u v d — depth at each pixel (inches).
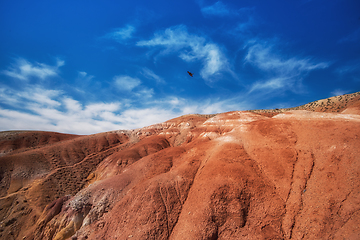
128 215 1235.2
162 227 1125.1
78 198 1487.5
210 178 1288.1
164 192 1325.0
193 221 1082.7
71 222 1354.6
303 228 878.4
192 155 1667.1
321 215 860.6
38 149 3038.9
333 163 1029.2
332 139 1155.9
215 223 1048.2
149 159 1825.8
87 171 2827.3
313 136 1275.8
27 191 2143.2
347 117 1327.5
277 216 986.1
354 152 989.8
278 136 1449.3
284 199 1048.2
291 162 1202.6
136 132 4544.8
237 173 1242.6
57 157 2950.3
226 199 1124.5
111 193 1477.6
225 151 1496.1
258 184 1157.1
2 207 1907.0
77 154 3179.1
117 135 4318.4
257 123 1749.5
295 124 1480.1
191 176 1422.2
